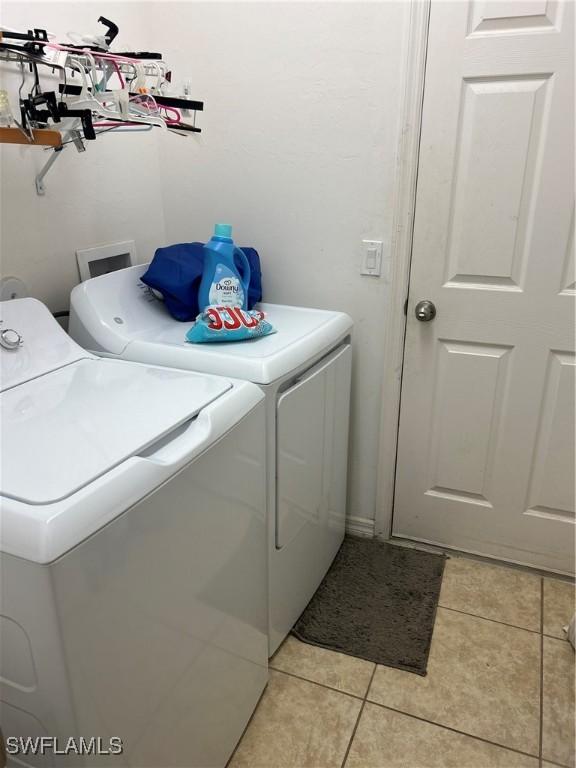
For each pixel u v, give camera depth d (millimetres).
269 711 1523
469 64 1592
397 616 1827
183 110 1563
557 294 1724
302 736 1456
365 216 1829
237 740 1416
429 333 1893
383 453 2072
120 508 854
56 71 1472
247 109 1851
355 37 1662
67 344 1397
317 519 1820
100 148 1721
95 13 1618
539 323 1766
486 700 1544
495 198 1690
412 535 2174
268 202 1933
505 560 2059
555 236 1670
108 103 1289
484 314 1812
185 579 1061
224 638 1261
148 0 1824
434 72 1626
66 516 778
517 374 1841
